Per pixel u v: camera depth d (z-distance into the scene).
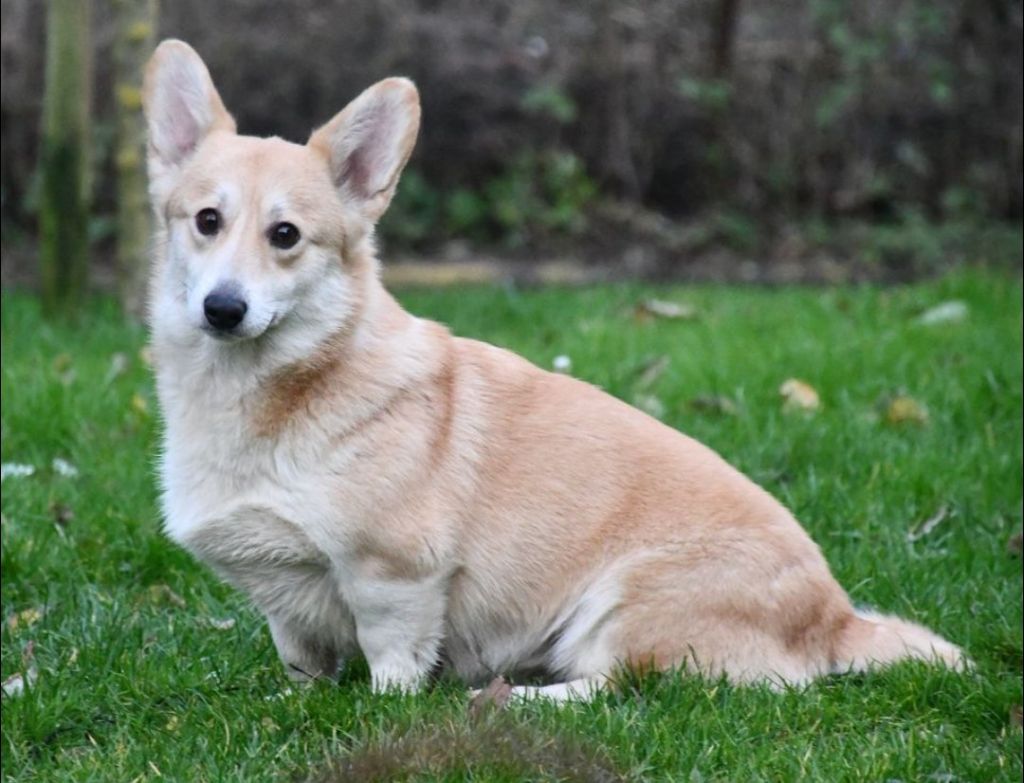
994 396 8.92
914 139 16.34
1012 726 5.29
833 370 9.41
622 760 4.78
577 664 5.55
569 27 16.50
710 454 5.82
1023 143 16.03
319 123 15.70
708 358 9.72
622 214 16.28
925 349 9.97
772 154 16.47
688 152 16.56
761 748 4.95
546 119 16.33
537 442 5.55
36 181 14.78
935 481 7.62
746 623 5.46
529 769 4.66
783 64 16.45
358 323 5.36
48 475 7.70
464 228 16.09
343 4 15.73
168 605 6.51
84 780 4.75
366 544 5.22
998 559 6.89
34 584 6.59
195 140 5.68
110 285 13.77
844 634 5.68
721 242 16.09
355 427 5.24
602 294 12.76
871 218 16.52
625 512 5.53
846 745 5.05
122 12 11.14
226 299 5.07
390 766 4.64
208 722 5.15
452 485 5.37
